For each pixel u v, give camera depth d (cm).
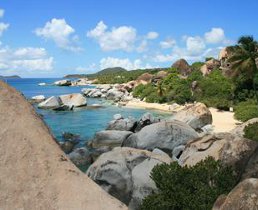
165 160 1775
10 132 750
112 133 3077
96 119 4925
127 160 1764
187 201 1226
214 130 3912
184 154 1958
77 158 2553
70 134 3578
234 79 6147
